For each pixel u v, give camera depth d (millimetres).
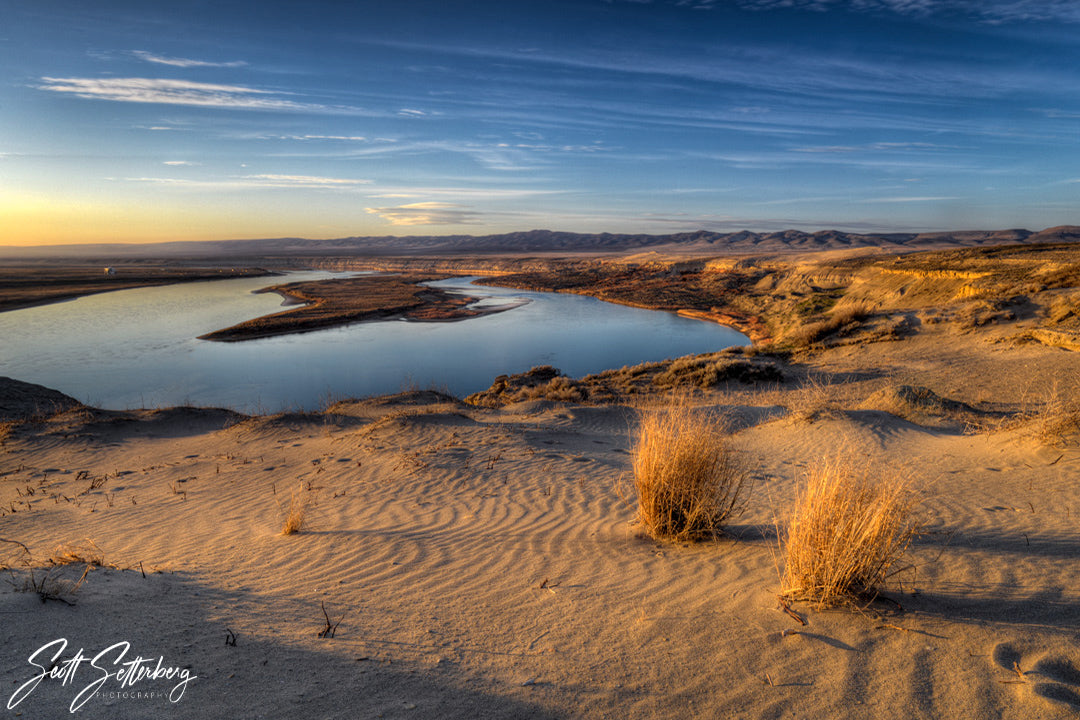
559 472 9023
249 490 8781
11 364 40000
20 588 3492
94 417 14555
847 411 12180
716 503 5719
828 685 2748
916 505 5758
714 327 59938
